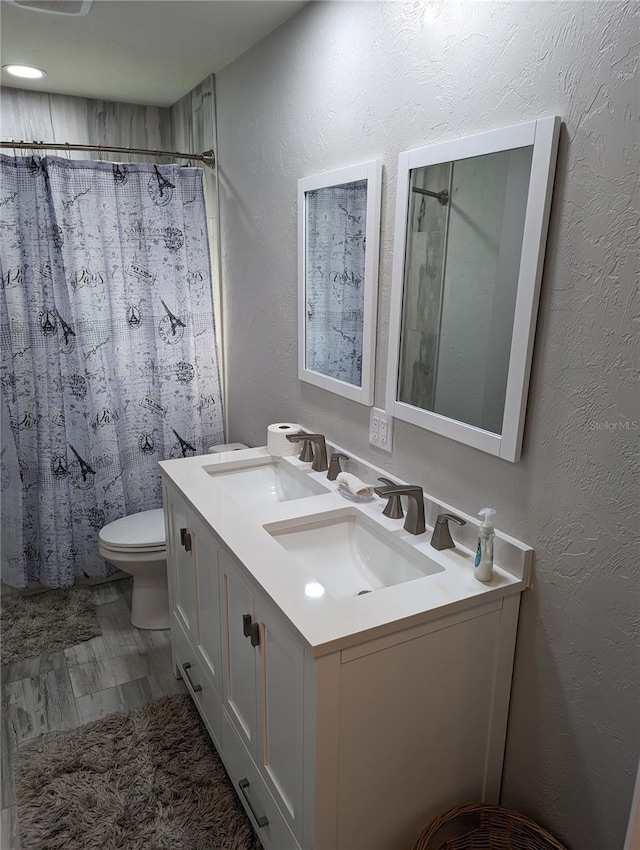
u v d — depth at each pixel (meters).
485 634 1.45
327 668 1.25
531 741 1.51
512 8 1.29
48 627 2.76
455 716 1.48
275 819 1.58
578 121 1.19
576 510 1.30
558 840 1.47
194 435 3.16
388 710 1.37
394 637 1.32
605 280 1.18
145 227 2.88
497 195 1.36
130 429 3.08
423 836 1.41
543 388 1.34
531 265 1.29
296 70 2.09
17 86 2.83
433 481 1.71
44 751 2.06
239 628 1.68
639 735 1.24
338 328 2.04
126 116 3.15
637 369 1.14
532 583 1.44
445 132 1.51
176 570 2.29
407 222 1.65
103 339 2.89
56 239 2.70
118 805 1.87
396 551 1.70
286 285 2.39
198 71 2.65
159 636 2.73
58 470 2.90
